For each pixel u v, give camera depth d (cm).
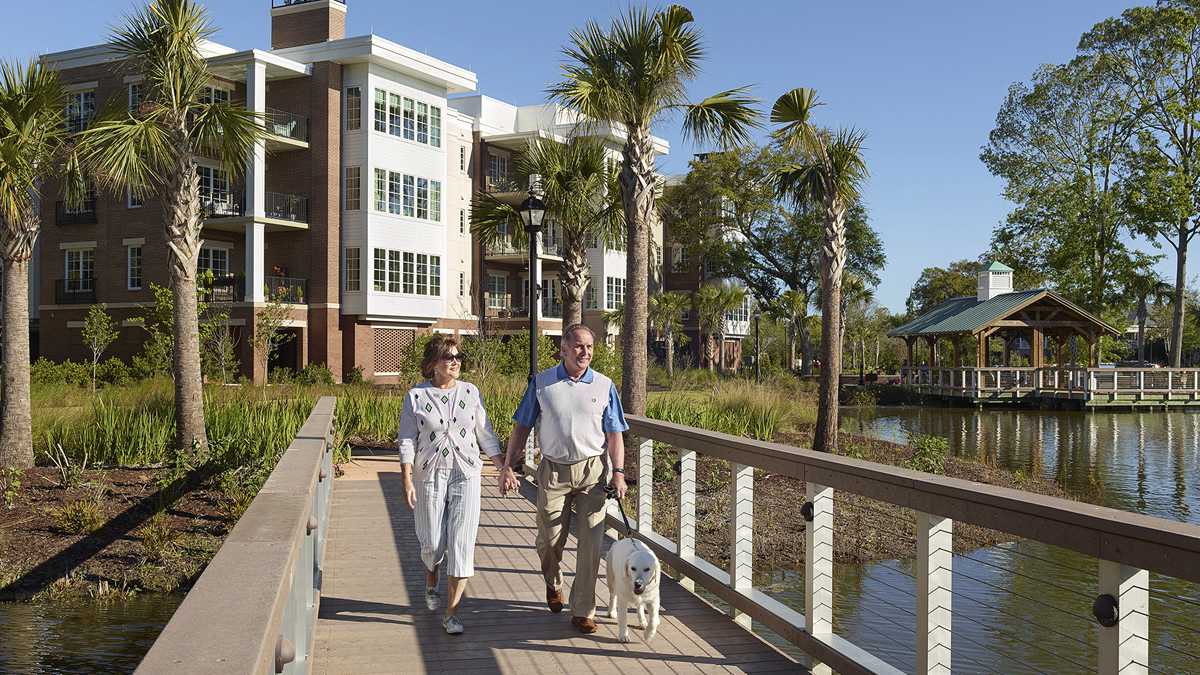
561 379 476
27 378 1119
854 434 1895
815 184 1527
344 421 1534
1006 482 1438
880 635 671
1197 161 4062
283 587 196
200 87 1259
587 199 1673
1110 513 259
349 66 3222
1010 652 652
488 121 4203
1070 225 4259
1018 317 3909
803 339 4962
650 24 1180
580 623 469
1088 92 4228
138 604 738
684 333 5262
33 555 829
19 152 1094
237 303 2977
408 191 3338
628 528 472
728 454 505
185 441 1157
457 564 460
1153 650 658
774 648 447
